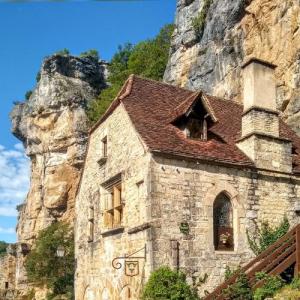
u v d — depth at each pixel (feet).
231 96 94.89
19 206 172.14
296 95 78.07
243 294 42.47
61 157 148.56
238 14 99.96
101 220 62.28
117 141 59.00
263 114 57.31
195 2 122.52
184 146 52.65
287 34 84.02
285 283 45.60
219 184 52.54
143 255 49.01
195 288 48.47
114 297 55.98
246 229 52.95
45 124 150.61
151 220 48.29
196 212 50.55
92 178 67.41
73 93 150.10
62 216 146.41
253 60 58.39
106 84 170.81
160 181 49.57
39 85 155.22
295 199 56.75
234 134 60.44
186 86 114.62
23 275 144.66
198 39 117.60
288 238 47.14
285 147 57.72
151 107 58.34
